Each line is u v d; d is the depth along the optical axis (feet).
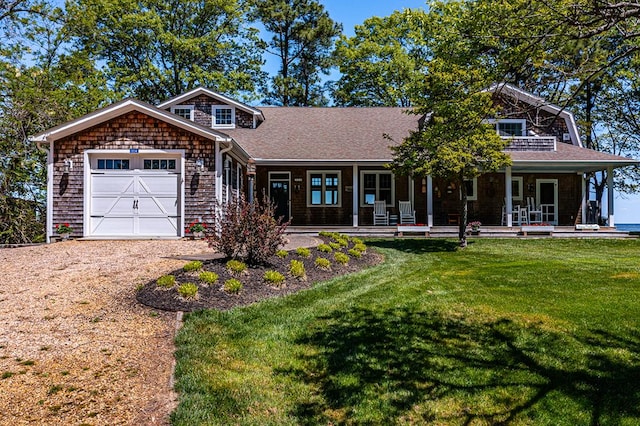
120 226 38.93
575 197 59.00
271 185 58.75
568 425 10.80
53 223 38.50
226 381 12.58
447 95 19.02
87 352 14.01
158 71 84.38
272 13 104.06
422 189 58.54
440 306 20.02
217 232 38.37
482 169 41.52
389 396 12.10
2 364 12.85
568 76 15.65
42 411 10.60
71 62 64.08
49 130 37.86
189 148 39.19
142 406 11.12
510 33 15.12
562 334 16.19
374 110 66.90
